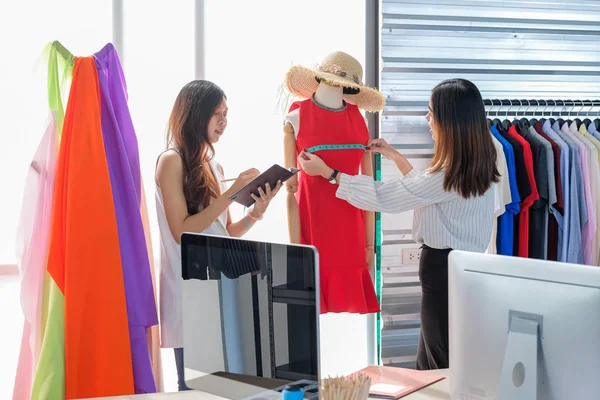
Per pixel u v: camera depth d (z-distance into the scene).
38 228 2.51
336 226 2.79
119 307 2.44
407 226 3.42
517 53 3.52
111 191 2.46
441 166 2.53
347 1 3.47
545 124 3.33
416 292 3.44
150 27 3.36
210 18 3.47
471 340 1.54
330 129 2.77
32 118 3.31
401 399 1.83
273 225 3.54
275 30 3.51
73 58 2.54
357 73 2.81
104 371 2.42
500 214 3.13
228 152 3.53
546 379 1.39
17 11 3.28
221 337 1.65
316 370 1.43
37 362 2.50
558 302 1.37
